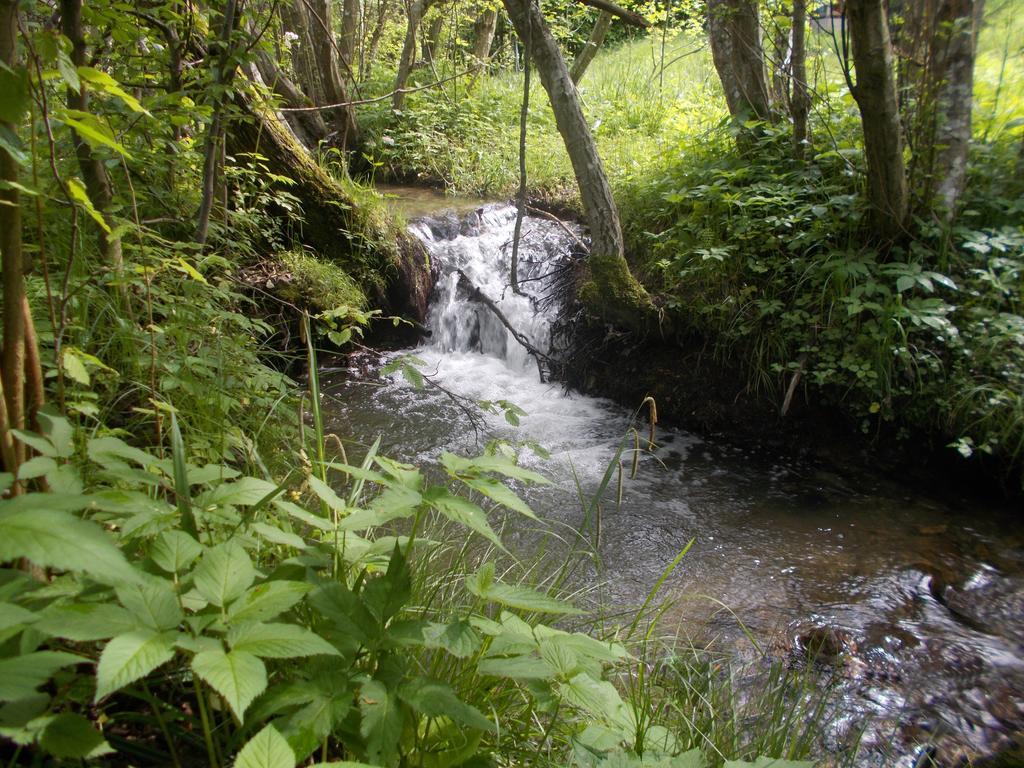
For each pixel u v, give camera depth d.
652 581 3.39
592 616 2.98
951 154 4.32
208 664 1.01
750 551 3.67
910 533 3.82
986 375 4.02
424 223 6.68
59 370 1.68
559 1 8.91
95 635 1.01
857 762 2.36
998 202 4.44
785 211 4.82
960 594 3.34
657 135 7.66
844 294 4.42
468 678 1.65
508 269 6.32
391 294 6.03
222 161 4.16
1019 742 2.52
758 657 2.86
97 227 2.59
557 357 5.69
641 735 1.50
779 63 5.16
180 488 1.43
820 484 4.31
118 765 1.35
